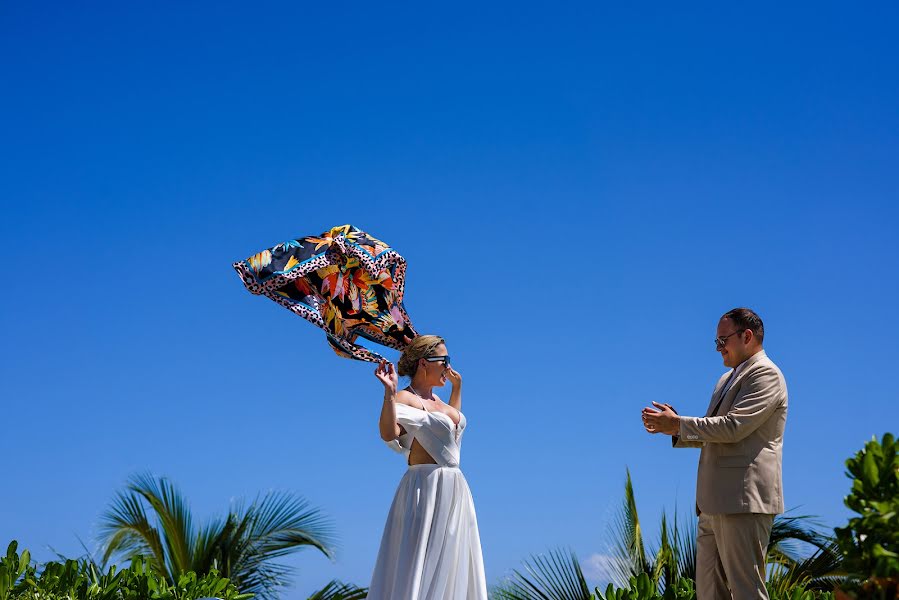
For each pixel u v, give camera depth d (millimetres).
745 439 5711
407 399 5859
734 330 5961
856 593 3799
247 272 5816
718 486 5684
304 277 6000
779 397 5723
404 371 6074
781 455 5777
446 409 5996
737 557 5629
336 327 6023
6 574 6293
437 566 5492
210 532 12242
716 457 5746
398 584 5465
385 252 6184
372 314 6164
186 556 12070
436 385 6066
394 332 6219
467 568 5621
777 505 5668
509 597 8836
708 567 5910
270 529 12250
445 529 5559
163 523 12055
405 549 5531
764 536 5648
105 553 11766
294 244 6031
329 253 6059
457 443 5887
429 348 6039
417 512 5578
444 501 5605
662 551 9031
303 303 5922
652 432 5848
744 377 5832
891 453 3797
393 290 6258
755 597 5578
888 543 3707
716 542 5801
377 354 5859
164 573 11984
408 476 5719
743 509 5586
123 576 7148
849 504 3828
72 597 6504
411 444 5793
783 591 7812
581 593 8828
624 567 9133
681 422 5691
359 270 6137
